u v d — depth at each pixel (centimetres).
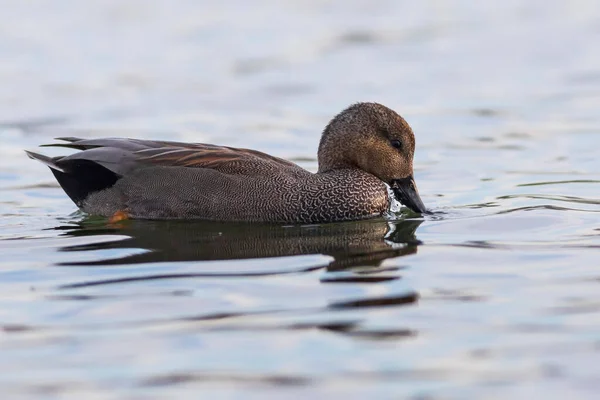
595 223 1339
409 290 1062
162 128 2091
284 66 2623
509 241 1260
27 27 2914
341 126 1497
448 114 2184
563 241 1248
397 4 3300
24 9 3089
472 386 826
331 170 1496
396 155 1482
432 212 1460
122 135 2041
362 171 1484
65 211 1506
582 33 2900
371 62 2656
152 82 2470
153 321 977
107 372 861
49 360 889
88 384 838
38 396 816
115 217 1444
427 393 814
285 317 982
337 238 1313
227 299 1038
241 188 1429
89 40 2819
